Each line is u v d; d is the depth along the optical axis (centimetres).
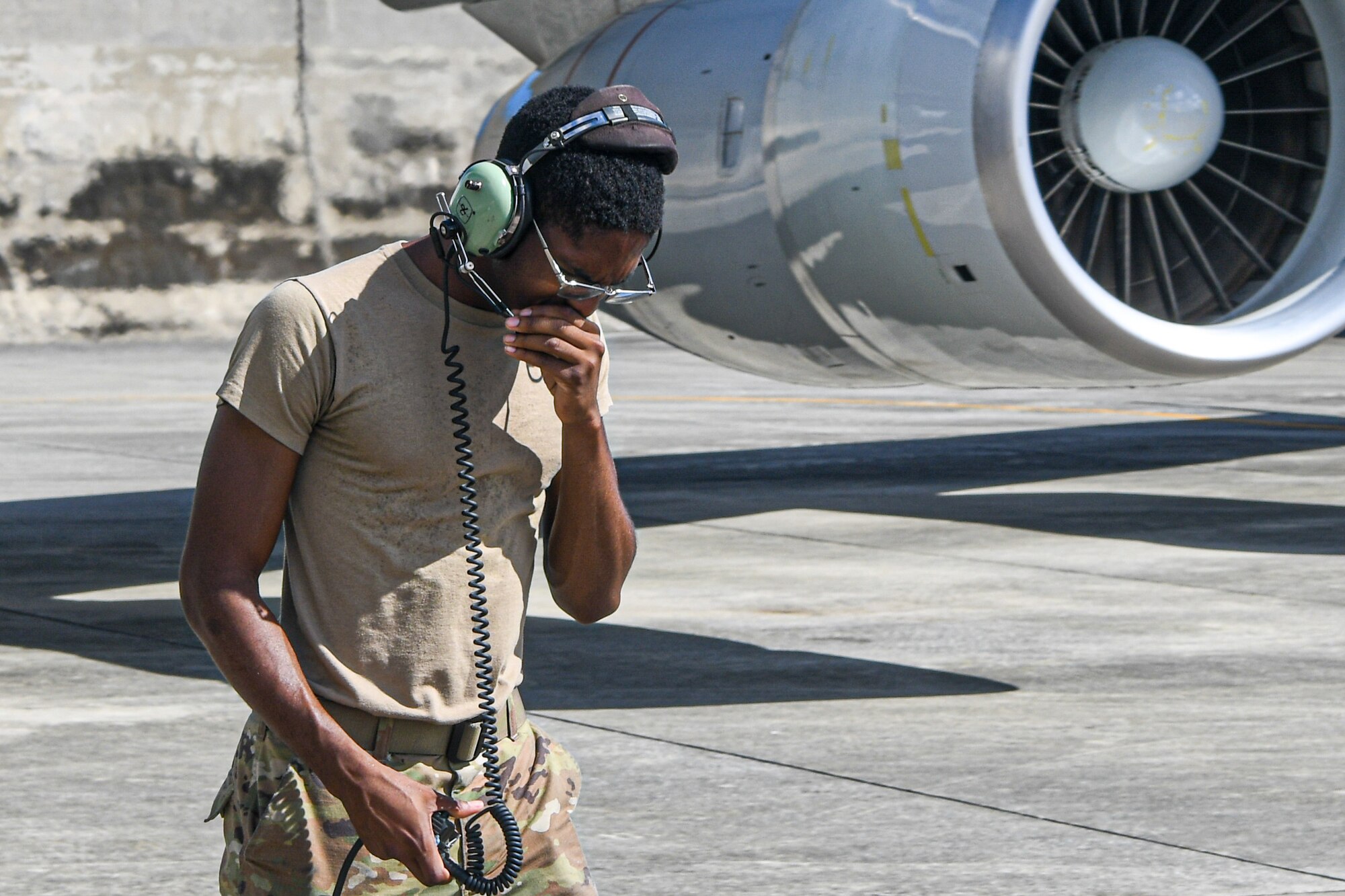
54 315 6569
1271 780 1403
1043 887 1162
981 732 1548
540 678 1764
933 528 2747
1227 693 1691
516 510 681
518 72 7200
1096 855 1225
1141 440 3931
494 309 643
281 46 6794
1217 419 4372
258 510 633
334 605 662
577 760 1463
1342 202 2123
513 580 692
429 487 656
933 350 2092
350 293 641
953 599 2178
